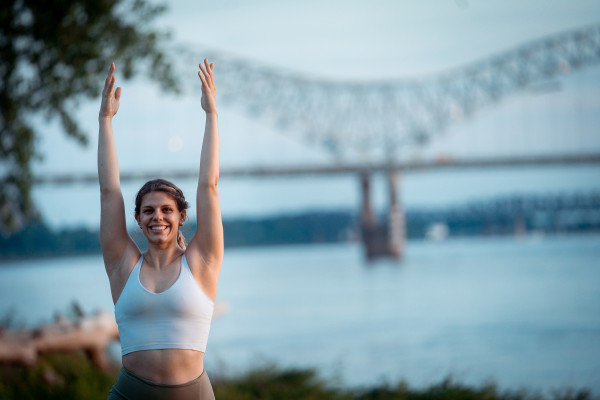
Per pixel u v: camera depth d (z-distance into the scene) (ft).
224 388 41.73
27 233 553.23
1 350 37.37
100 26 51.60
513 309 193.26
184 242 15.76
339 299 241.96
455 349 122.11
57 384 38.01
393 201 521.65
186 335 13.91
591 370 93.25
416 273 373.61
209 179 14.62
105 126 15.25
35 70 51.49
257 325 169.48
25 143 53.83
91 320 41.22
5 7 48.29
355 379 79.71
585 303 200.34
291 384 44.78
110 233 14.62
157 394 13.74
